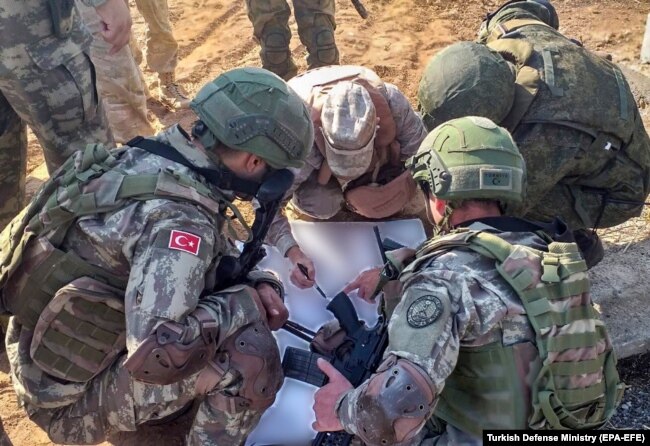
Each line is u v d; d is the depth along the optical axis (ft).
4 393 10.27
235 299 7.80
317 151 10.19
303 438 8.49
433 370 6.33
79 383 8.00
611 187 10.30
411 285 6.93
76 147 10.94
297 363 8.68
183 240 6.94
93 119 11.11
